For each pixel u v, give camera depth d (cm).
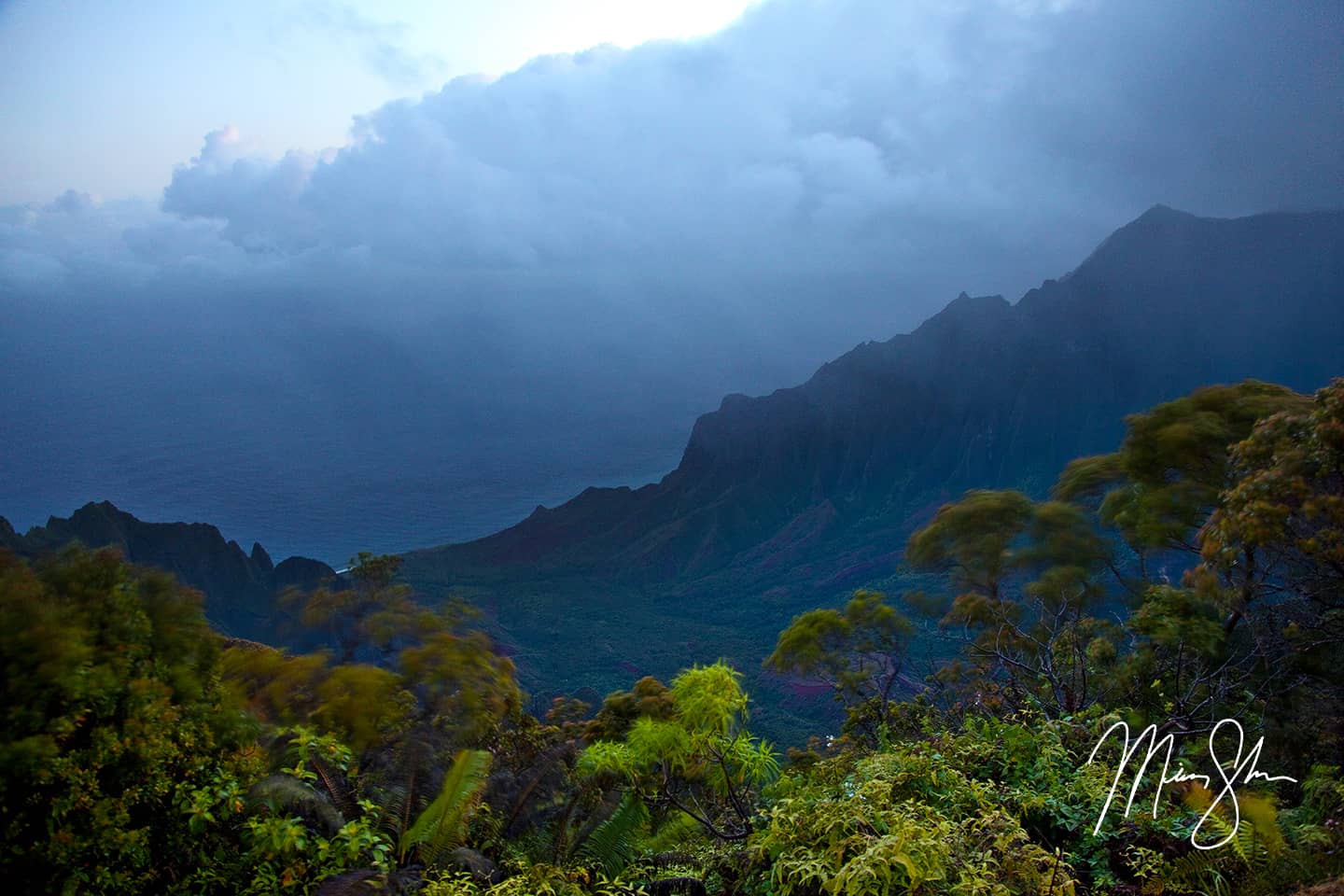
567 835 654
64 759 425
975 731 792
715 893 536
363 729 734
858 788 551
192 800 482
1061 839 522
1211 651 875
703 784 840
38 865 423
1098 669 1045
